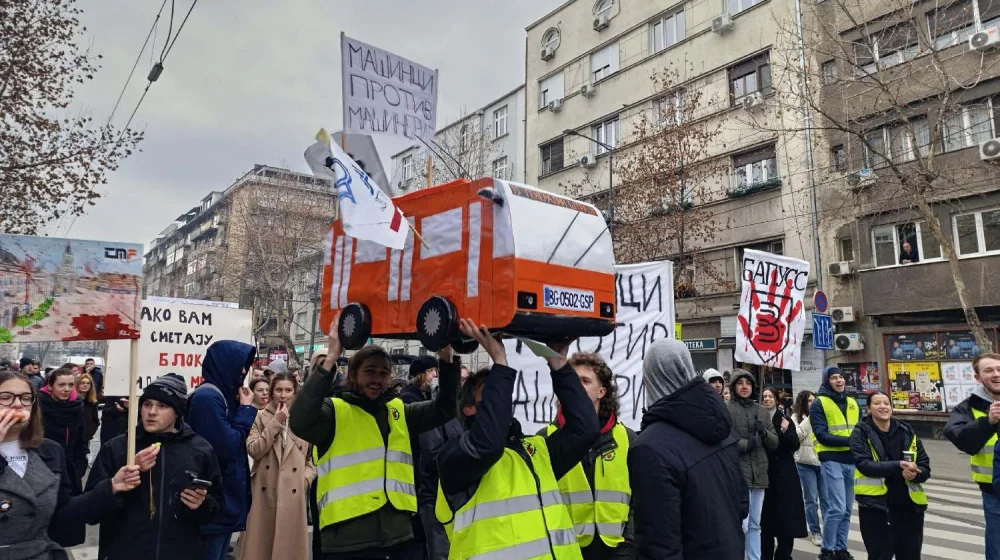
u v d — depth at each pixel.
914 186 12.63
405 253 3.27
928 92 16.17
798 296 7.55
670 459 2.73
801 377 18.80
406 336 3.43
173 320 8.42
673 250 21.70
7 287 3.37
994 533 4.44
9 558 2.80
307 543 5.03
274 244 33.12
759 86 20.39
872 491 5.30
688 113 21.59
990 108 15.40
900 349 17.08
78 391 9.00
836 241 18.33
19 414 2.86
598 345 6.41
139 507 3.36
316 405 3.28
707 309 21.22
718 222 21.11
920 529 5.00
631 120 24.33
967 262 15.73
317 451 3.61
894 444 5.14
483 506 2.69
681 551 2.64
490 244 2.86
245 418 4.91
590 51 26.36
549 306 2.86
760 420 6.08
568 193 26.47
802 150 18.94
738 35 21.00
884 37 16.75
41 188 13.01
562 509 2.83
